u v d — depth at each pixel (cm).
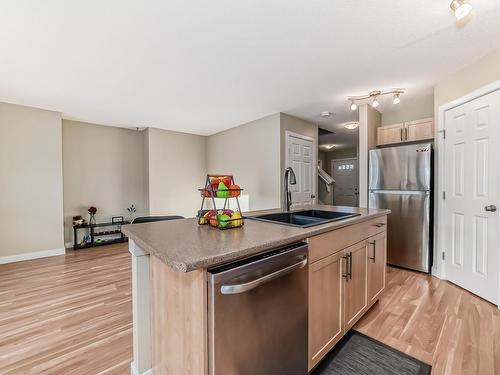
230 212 145
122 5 154
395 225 315
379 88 296
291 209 229
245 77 264
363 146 358
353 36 191
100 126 471
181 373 104
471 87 235
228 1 152
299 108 374
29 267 323
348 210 223
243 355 97
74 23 171
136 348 135
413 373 139
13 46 200
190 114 402
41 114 370
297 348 122
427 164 288
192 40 194
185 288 99
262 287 103
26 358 154
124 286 262
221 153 525
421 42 199
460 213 250
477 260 230
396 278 277
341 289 158
